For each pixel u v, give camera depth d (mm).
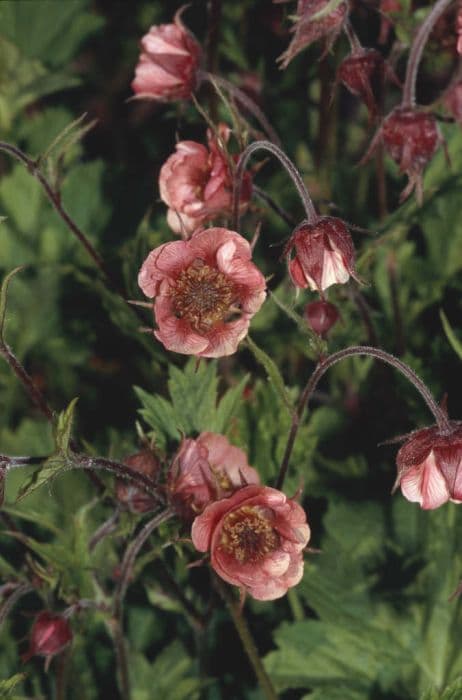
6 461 632
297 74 806
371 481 747
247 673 736
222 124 671
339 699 721
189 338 631
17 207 811
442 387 744
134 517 662
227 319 662
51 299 807
